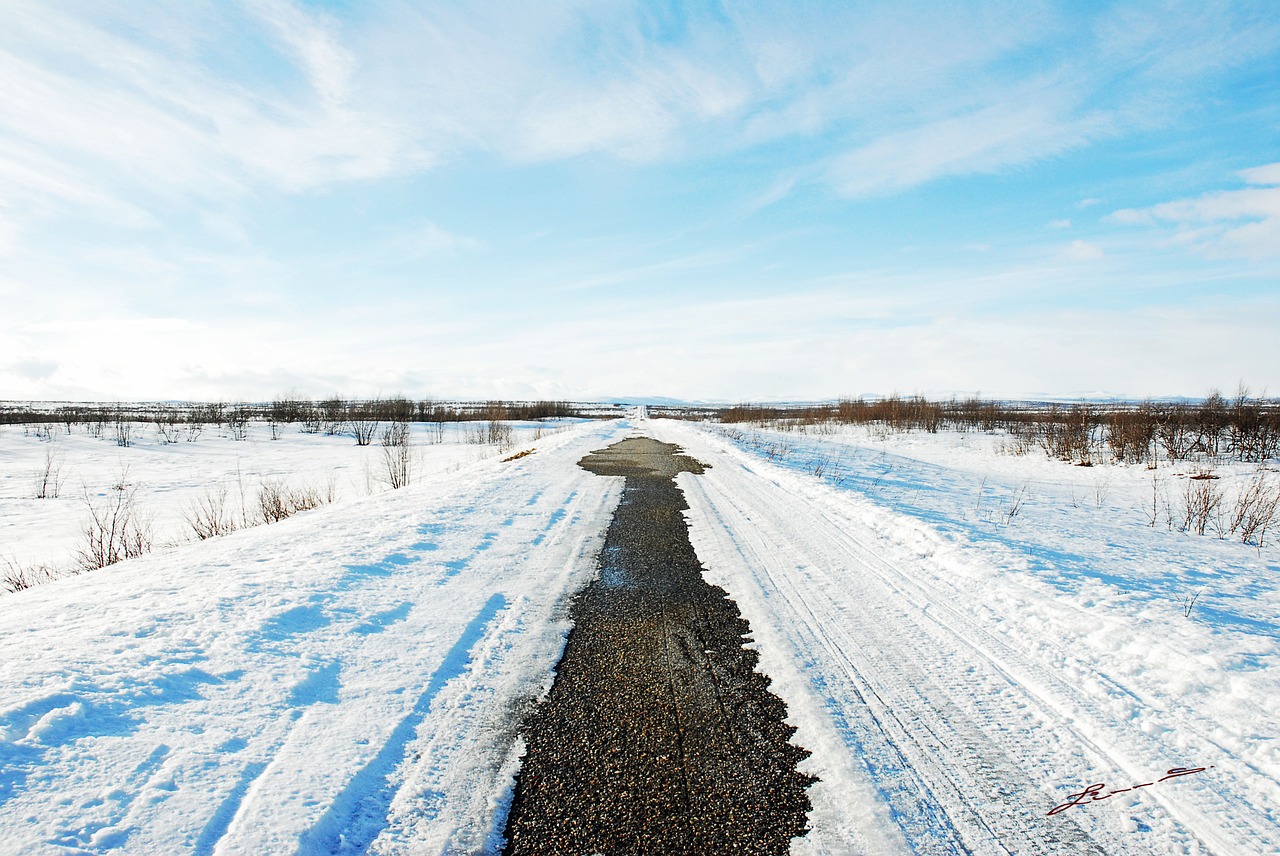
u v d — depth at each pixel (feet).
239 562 16.43
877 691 10.98
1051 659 12.14
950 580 17.35
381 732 9.28
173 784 7.47
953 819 7.64
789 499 31.17
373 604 14.20
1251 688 10.18
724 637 13.47
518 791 8.11
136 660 10.05
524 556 19.83
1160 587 16.60
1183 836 7.30
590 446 63.57
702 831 7.38
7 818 6.42
